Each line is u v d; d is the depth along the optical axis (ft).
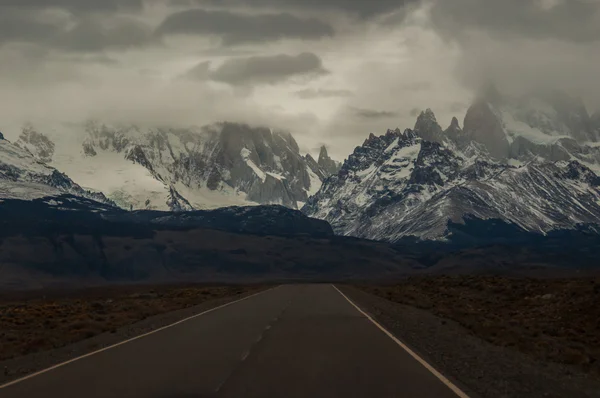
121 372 71.77
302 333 114.73
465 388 62.34
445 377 68.49
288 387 62.54
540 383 67.10
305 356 84.79
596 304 160.56
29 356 90.43
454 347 97.50
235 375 69.56
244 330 120.57
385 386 63.16
